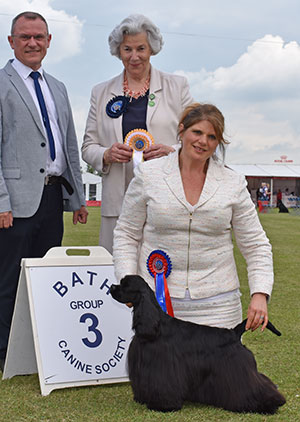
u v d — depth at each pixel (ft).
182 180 11.22
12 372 13.23
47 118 14.85
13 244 14.29
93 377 12.34
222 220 11.05
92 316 12.79
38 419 10.28
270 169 136.77
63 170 15.39
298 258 35.78
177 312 11.32
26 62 14.67
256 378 10.23
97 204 127.34
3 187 13.74
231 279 11.49
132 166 14.51
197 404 10.66
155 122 14.60
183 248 11.20
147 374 10.22
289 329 17.56
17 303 12.91
